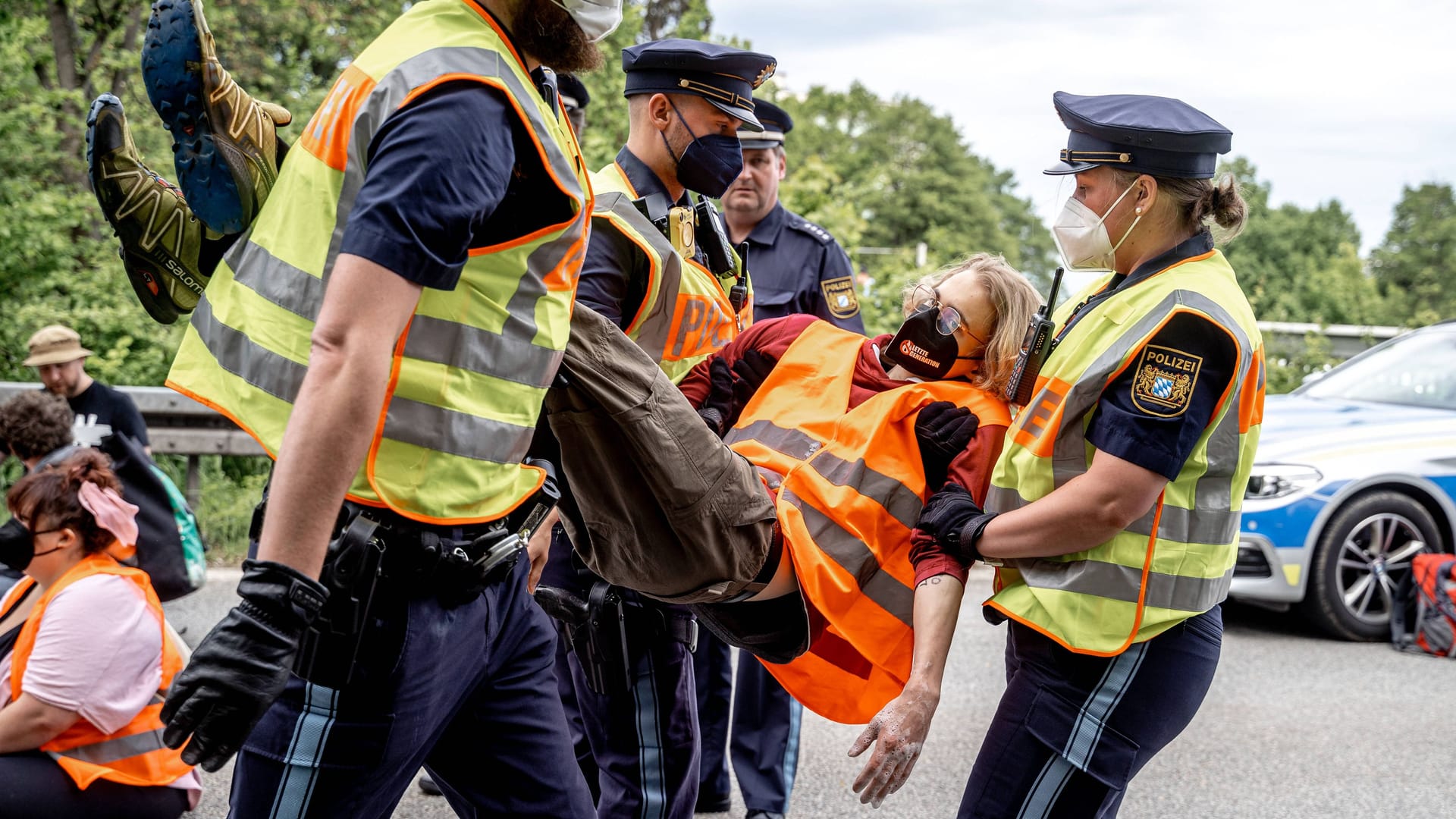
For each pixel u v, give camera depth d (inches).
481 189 57.6
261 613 52.7
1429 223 2245.3
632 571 84.4
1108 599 81.6
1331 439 245.1
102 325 365.1
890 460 93.0
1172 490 81.8
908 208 2642.7
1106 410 80.0
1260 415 85.6
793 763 146.4
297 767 65.4
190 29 61.2
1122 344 80.8
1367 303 1302.9
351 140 60.9
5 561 124.5
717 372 106.8
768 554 88.1
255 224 64.9
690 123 112.3
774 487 93.1
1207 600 83.7
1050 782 83.3
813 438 96.0
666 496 78.6
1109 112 85.7
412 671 65.9
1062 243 88.1
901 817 149.6
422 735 69.5
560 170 63.8
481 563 67.8
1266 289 1322.6
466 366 62.9
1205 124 84.5
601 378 74.8
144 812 118.8
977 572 288.0
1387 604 241.6
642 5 605.6
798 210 354.0
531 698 77.2
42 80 490.3
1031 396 89.3
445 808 148.6
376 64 62.0
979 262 99.0
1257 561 238.1
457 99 58.4
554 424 77.0
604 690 106.7
